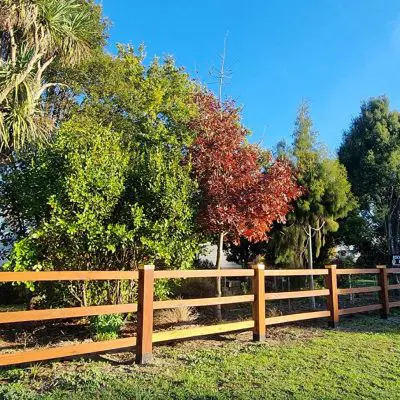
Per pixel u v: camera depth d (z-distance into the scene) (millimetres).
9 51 11039
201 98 9867
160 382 4949
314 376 5289
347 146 21688
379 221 19500
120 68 14578
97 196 7102
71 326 8133
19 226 9086
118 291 7793
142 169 8070
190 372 5344
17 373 5312
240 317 9477
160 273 6055
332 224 12719
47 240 7348
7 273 4883
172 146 10000
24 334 7363
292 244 12672
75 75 14125
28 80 9719
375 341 7242
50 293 7840
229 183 8734
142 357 5707
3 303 11672
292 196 9492
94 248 7246
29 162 8750
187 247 7852
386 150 20391
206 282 11516
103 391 4621
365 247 19453
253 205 8750
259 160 10023
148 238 7477
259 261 13359
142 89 13859
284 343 7039
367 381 5152
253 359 5969
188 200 8023
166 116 12711
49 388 4762
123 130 12258
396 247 18578
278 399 4516
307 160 12523
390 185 19359
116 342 5641
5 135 9133
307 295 8195
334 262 14938
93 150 7422
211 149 8953
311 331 8102
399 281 13875
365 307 9383
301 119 13109
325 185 12523
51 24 9945
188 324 8391
